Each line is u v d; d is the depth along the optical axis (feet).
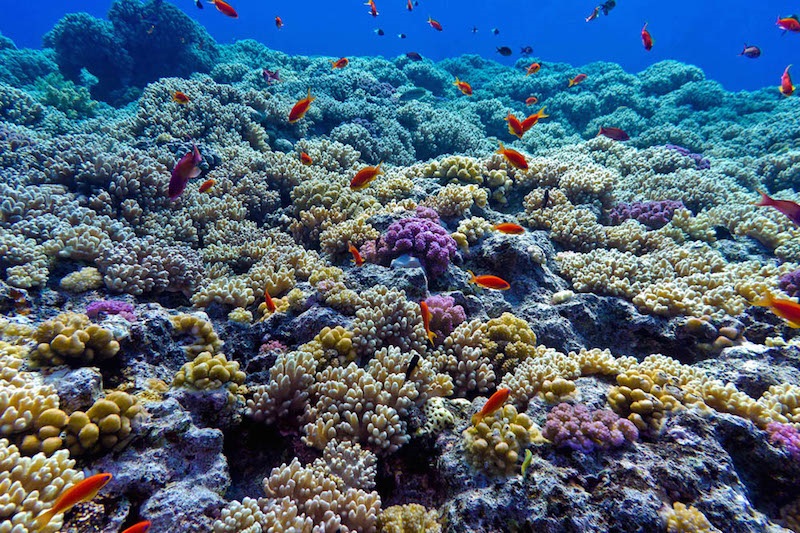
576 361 13.47
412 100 52.65
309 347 13.52
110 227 17.22
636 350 16.83
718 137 48.78
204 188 20.02
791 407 12.19
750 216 24.70
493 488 9.79
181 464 9.71
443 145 46.65
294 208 25.23
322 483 9.85
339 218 22.70
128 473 8.95
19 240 14.79
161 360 12.21
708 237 23.62
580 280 18.94
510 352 14.38
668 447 10.51
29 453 8.43
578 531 8.91
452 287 17.87
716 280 18.11
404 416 11.92
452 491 10.23
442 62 87.04
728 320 16.02
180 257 16.80
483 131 57.26
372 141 39.65
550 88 69.77
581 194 25.38
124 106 55.52
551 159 28.40
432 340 14.93
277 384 11.60
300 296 16.05
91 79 56.75
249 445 12.12
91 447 9.05
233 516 8.68
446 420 11.87
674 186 29.30
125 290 15.24
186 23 62.80
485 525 9.23
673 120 55.88
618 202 26.99
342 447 10.60
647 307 17.10
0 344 10.48
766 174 35.96
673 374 13.20
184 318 13.26
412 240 18.10
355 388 11.82
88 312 12.89
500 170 26.58
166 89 35.65
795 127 42.04
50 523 7.37
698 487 9.62
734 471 10.04
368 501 9.79
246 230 22.80
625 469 9.86
